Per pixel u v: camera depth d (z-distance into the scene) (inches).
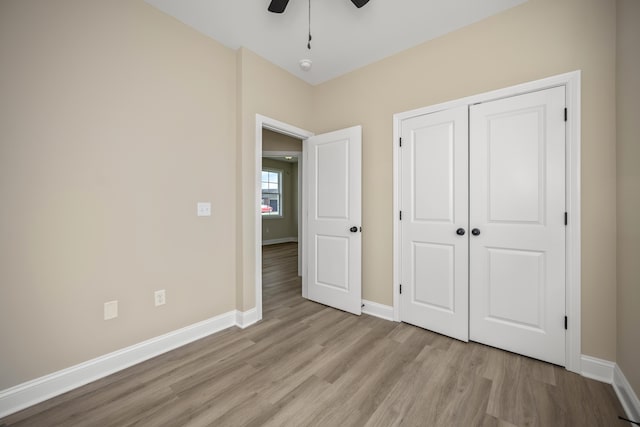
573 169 67.2
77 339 63.0
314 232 119.3
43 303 58.4
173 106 80.4
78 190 62.9
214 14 79.8
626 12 57.3
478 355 75.2
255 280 99.3
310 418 52.6
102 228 66.7
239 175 95.9
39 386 57.6
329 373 67.2
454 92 86.2
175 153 80.8
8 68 53.9
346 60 104.3
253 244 98.7
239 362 72.4
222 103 93.4
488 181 79.8
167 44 79.1
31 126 56.6
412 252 95.0
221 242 93.2
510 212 76.4
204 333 87.7
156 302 76.8
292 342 83.3
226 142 94.6
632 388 53.6
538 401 56.9
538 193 72.5
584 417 52.4
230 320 95.6
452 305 85.7
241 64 95.3
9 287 54.5
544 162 71.7
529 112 73.8
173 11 78.4
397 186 98.3
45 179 58.4
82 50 63.3
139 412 54.4
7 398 53.9
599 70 64.5
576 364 66.8
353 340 84.3
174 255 80.8
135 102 72.3
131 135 71.6
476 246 81.8
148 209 75.0
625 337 57.4
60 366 60.5
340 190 109.9
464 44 84.6
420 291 93.0
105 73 66.9
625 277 57.7
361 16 80.5
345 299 108.2
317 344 81.8
